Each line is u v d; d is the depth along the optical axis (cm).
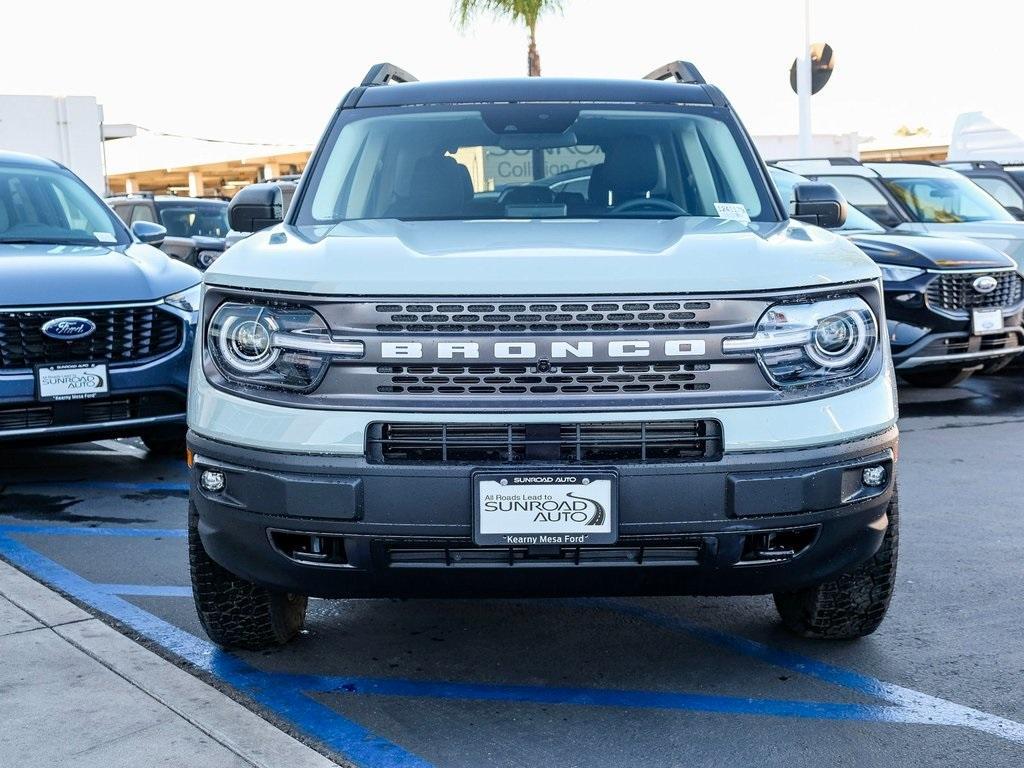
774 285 304
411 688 352
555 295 297
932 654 378
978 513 558
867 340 317
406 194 420
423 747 312
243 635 368
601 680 358
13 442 571
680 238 339
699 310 301
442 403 298
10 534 529
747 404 301
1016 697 343
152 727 311
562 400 297
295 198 423
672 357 298
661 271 306
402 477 296
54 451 724
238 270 323
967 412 847
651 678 360
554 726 325
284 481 302
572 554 302
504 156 431
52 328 566
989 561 479
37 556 493
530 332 297
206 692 333
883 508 323
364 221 397
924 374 958
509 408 296
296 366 307
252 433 308
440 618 416
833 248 336
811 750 310
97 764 291
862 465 310
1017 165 1365
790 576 319
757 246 328
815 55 2002
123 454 713
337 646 387
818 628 377
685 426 302
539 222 386
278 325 309
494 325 299
